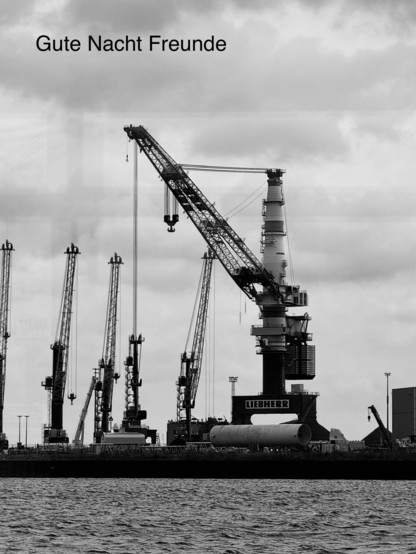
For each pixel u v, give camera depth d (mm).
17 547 140000
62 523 164250
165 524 162750
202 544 142125
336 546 140125
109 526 160625
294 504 192125
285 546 140250
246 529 156375
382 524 162125
